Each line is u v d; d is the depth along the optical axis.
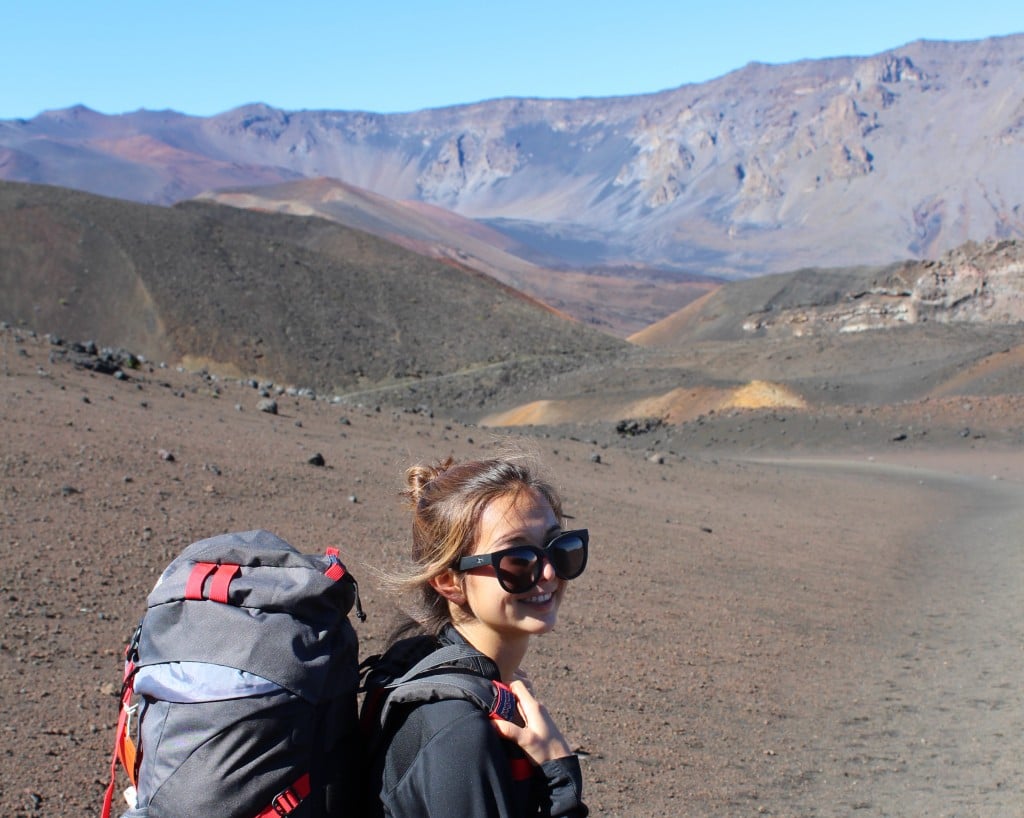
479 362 140.12
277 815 2.05
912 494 31.48
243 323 137.50
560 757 2.18
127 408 18.52
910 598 15.79
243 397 24.66
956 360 80.31
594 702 8.53
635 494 22.31
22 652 7.11
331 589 2.25
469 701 2.15
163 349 131.38
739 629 12.18
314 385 128.50
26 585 8.38
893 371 86.69
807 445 49.81
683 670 9.99
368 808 2.18
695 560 16.03
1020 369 73.00
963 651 12.30
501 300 168.75
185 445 15.77
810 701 9.70
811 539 20.55
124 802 5.34
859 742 8.62
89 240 148.12
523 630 2.38
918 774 7.81
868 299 169.88
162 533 10.65
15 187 159.12
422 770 2.06
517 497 2.37
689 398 77.75
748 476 30.81
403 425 25.67
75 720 6.24
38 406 16.30
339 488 15.09
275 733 2.07
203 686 2.07
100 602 8.41
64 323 135.50
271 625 2.16
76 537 9.93
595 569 13.99
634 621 11.62
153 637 2.20
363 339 142.12
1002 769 7.90
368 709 2.26
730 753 7.90
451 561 2.38
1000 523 24.95
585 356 139.62
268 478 14.68
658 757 7.53
